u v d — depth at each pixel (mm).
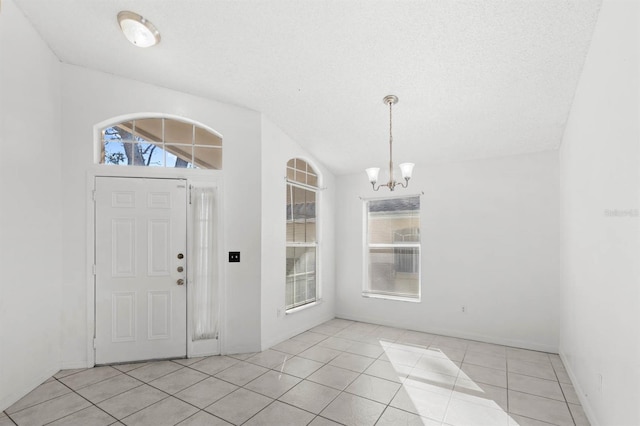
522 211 3896
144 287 3340
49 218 2967
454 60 2609
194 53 2865
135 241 3332
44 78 2910
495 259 4023
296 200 4496
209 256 3527
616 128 1789
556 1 2021
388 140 4016
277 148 4004
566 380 2963
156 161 3492
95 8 2449
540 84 2762
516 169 3949
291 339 4086
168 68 3127
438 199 4410
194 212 3512
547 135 3494
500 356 3541
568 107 3002
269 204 3838
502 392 2730
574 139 2861
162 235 3406
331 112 3611
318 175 4941
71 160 3184
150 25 2516
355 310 5039
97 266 3223
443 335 4297
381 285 4898
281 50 2729
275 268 3918
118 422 2260
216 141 3682
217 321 3518
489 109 3197
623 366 1706
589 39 2248
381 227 4934
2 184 2434
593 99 2223
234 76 3152
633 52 1547
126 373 3037
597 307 2152
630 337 1612
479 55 2525
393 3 2158
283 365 3248
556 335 3658
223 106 3629
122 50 2926
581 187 2598
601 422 2068
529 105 3057
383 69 2812
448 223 4332
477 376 3031
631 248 1597
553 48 2373
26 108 2682
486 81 2812
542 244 3771
